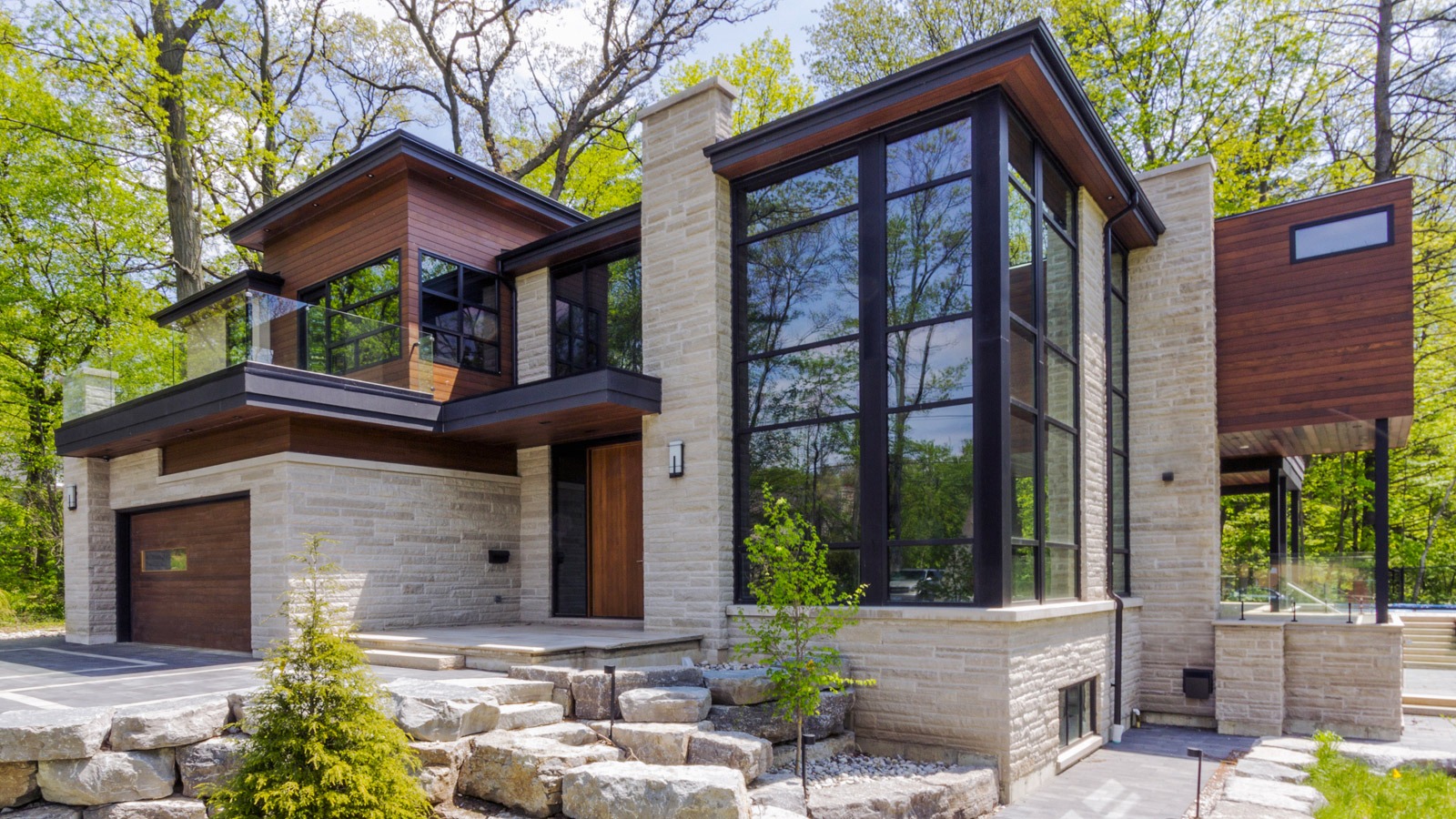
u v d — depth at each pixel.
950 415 8.48
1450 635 16.78
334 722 5.45
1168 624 12.27
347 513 10.98
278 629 10.34
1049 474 9.74
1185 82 23.88
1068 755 9.27
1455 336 23.72
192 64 20.83
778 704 7.29
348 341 11.17
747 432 10.04
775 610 7.96
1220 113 23.78
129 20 19.12
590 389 9.94
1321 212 12.20
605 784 5.72
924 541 8.50
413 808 5.59
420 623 11.62
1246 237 12.74
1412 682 14.46
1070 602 9.84
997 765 7.76
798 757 7.21
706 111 10.42
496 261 13.98
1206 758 9.84
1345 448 14.20
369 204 13.42
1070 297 10.81
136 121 20.30
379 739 5.56
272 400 9.94
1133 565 12.62
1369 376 11.66
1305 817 6.80
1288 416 12.14
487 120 25.30
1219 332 12.78
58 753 5.80
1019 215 9.06
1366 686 11.07
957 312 8.53
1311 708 11.36
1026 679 8.23
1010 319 8.55
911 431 8.74
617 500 12.00
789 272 9.89
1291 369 12.19
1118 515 12.54
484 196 13.78
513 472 13.24
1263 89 23.61
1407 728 11.55
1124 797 7.99
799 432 9.59
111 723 6.07
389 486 11.50
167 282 23.61
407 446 11.78
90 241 21.86
